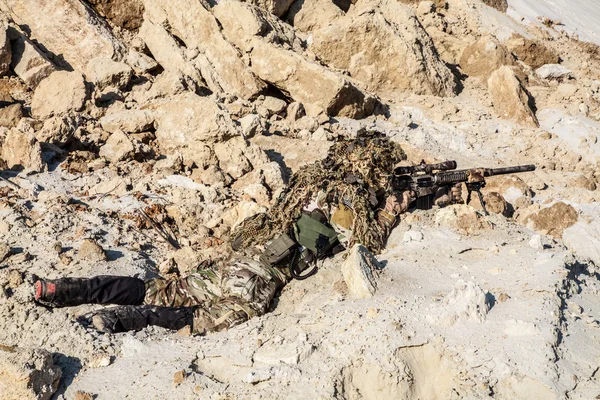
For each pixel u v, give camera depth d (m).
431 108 8.98
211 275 4.83
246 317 4.68
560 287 4.62
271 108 8.02
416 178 5.39
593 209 7.15
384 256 5.04
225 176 6.61
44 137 6.55
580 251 6.49
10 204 5.69
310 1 9.95
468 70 10.42
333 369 4.19
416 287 4.72
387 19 9.30
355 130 8.08
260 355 4.29
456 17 12.22
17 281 4.75
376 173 5.09
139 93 7.48
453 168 5.46
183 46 8.65
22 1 8.12
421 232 5.20
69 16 8.06
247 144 6.88
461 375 4.19
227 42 8.29
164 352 4.45
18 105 6.92
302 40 9.33
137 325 4.63
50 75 7.22
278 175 6.68
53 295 4.65
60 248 5.29
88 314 4.71
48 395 4.18
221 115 6.88
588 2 16.41
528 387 4.12
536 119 9.09
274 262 4.80
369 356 4.24
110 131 7.00
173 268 5.33
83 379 4.30
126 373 4.32
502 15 13.35
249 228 4.96
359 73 9.16
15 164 6.25
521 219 6.76
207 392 4.15
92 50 8.03
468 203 5.75
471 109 9.13
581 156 8.54
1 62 7.41
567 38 14.10
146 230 5.80
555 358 4.20
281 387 4.14
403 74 9.20
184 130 6.90
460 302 4.45
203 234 5.88
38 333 4.53
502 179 7.42
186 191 6.26
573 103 9.54
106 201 6.03
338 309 4.52
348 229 5.03
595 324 4.47
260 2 9.31
